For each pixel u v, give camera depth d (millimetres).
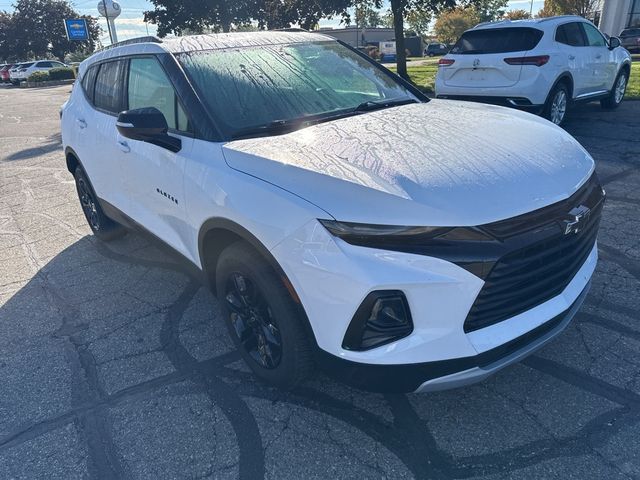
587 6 30250
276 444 2469
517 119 3012
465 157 2385
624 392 2646
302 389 2814
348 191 2166
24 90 30984
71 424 2684
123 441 2551
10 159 9406
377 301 2051
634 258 3996
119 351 3281
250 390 2844
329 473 2299
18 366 3197
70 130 4680
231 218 2504
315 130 2836
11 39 58812
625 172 6066
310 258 2164
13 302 3998
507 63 7801
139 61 3578
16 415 2779
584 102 8883
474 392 2711
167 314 3678
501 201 2129
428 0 16531
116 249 4891
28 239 5309
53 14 58719
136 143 3395
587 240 2574
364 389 2260
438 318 2057
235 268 2613
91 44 59438
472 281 2023
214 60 3266
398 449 2396
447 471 2268
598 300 3451
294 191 2273
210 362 3113
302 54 3633
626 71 10008
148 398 2834
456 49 8570
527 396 2660
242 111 2984
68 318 3715
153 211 3432
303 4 20312
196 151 2840
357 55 3939
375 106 3361
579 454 2303
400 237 2037
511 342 2182
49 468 2426
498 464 2281
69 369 3135
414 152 2430
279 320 2439
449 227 2037
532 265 2188
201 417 2666
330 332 2197
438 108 3311
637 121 8695
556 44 7855
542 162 2443
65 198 6688
